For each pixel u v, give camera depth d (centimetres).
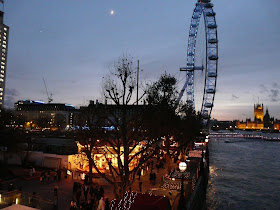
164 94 3047
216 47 8644
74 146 5894
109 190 3709
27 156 5159
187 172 3912
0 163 4781
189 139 5462
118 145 2689
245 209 5097
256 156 13962
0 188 3525
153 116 2900
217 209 5081
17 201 2436
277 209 5109
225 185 7006
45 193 3488
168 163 4550
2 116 5397
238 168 9762
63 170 4822
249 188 6719
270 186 6962
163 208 2098
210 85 8806
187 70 8781
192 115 5788
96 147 4012
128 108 2944
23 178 4269
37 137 7025
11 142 5016
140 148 4722
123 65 2705
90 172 3850
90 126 3762
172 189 3009
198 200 3959
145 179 4453
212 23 8625
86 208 2738
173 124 4156
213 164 10644
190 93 8725
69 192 3597
